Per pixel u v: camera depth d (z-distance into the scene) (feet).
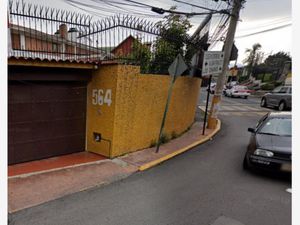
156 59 25.04
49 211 12.42
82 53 22.86
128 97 21.17
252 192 15.20
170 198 14.23
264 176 17.90
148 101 23.57
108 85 20.40
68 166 18.63
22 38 21.59
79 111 22.11
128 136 22.02
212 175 18.02
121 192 14.88
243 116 49.26
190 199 14.15
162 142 26.27
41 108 19.52
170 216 12.26
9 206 12.64
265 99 64.69
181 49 29.07
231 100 85.20
